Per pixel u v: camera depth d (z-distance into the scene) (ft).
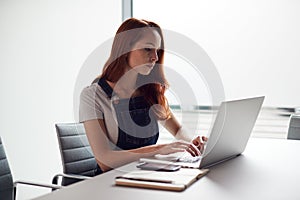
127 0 12.62
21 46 13.19
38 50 13.08
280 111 11.36
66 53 12.89
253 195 4.37
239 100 5.57
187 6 12.05
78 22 12.78
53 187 6.78
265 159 6.32
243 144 6.54
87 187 4.63
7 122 13.46
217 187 4.66
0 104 13.47
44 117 13.15
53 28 12.94
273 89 11.38
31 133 13.29
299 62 11.11
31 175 13.35
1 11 13.24
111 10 12.63
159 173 5.13
